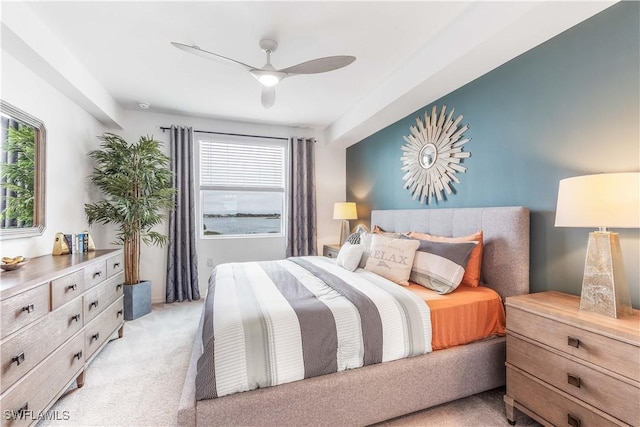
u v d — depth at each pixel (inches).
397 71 110.0
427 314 69.0
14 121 82.5
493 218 86.2
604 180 53.6
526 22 68.4
